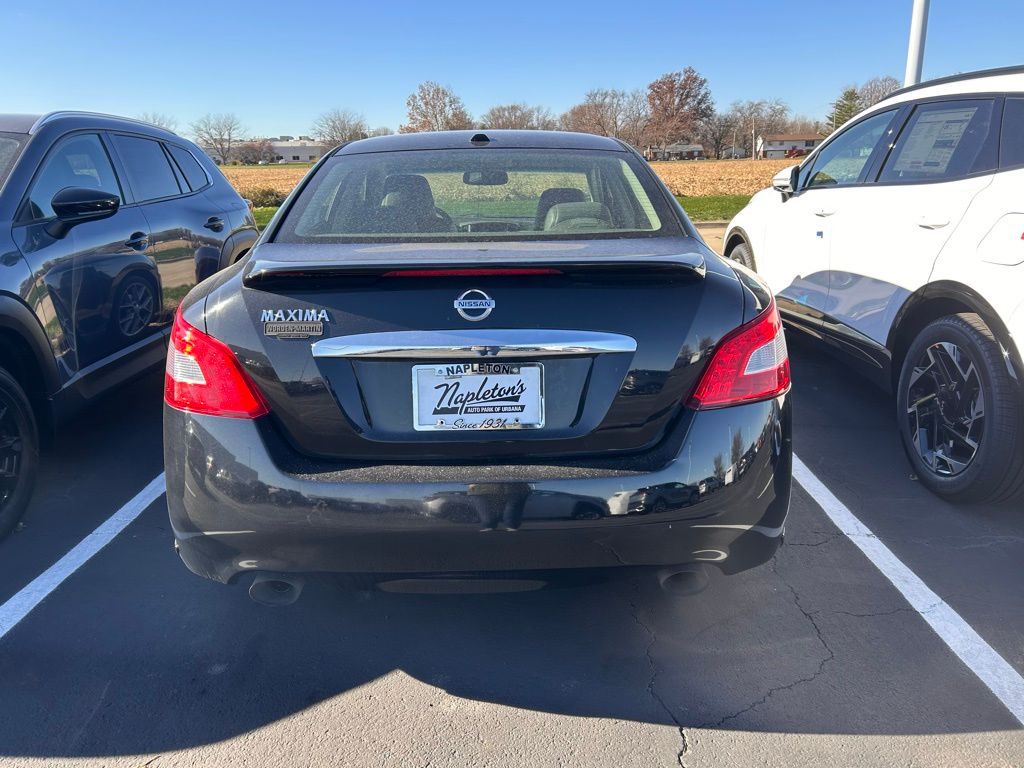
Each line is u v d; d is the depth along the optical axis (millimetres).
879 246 4211
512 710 2355
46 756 2186
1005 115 3676
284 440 2184
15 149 3875
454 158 3100
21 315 3402
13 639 2691
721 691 2432
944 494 3633
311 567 2205
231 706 2379
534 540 2139
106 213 3881
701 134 112812
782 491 2301
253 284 2195
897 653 2600
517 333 2131
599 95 110438
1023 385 3229
